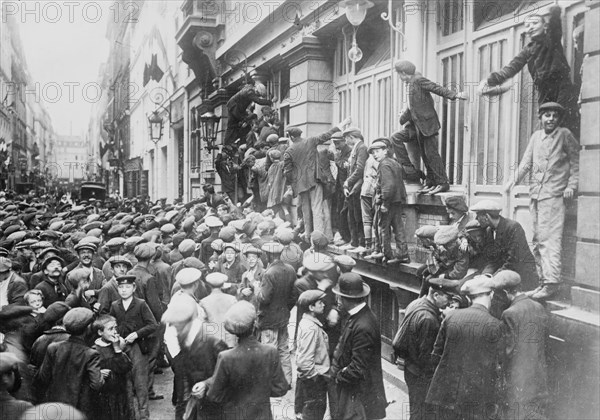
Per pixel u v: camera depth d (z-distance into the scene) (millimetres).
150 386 7570
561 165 5953
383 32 12031
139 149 39719
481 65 8453
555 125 5969
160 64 34438
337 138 10523
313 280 6820
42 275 7566
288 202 12688
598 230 5578
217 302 6383
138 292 7402
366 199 9039
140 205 23922
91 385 5484
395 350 5711
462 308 5527
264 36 16422
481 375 5191
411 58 9586
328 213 10945
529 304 5305
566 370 5566
